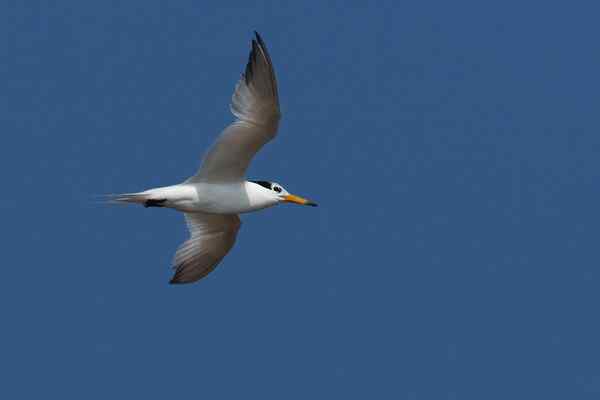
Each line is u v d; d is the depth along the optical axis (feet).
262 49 50.55
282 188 59.98
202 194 56.39
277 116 52.75
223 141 54.70
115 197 55.11
